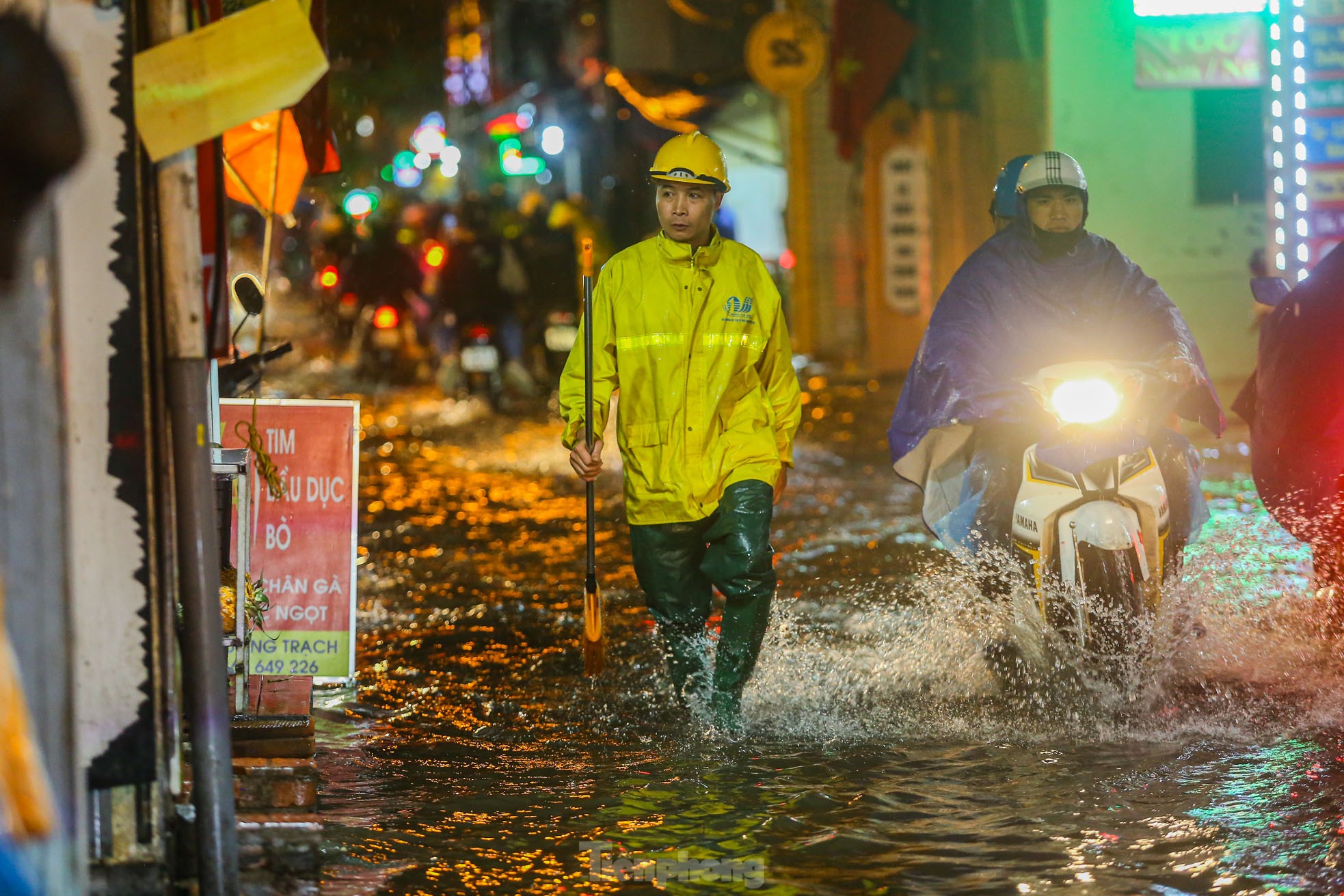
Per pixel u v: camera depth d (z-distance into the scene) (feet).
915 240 207.72
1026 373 57.77
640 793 46.09
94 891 34.37
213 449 49.75
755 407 54.19
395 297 221.25
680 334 53.01
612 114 298.15
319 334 301.02
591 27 316.40
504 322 191.42
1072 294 57.88
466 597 80.43
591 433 52.90
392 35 187.83
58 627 29.55
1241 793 44.88
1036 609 55.11
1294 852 39.75
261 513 59.67
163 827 35.19
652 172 52.75
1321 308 58.85
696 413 53.16
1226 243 160.15
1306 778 46.14
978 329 57.41
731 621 53.06
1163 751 49.57
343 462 60.23
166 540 35.47
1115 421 53.47
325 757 50.78
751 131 268.82
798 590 78.38
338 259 266.16
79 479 32.58
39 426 29.48
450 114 433.48
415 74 310.24
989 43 194.29
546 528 102.89
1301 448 60.23
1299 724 52.34
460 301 189.37
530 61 388.57
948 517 57.62
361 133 387.96
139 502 32.91
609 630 71.41
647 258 53.57
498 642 69.26
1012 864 39.40
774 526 99.30
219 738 34.19
